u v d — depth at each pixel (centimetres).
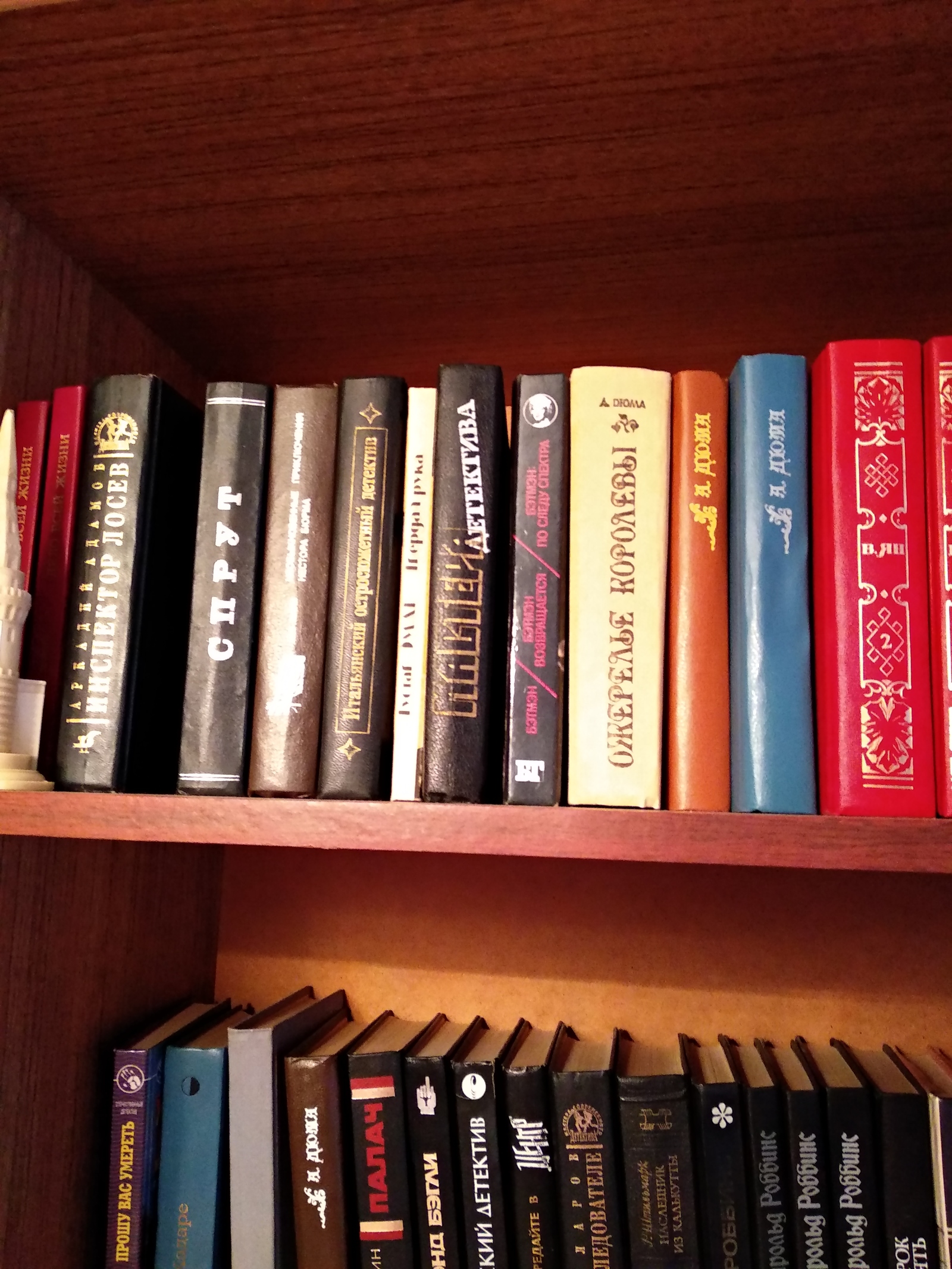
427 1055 62
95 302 69
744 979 77
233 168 58
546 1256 58
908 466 51
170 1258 60
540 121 53
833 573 50
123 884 69
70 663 56
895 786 48
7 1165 56
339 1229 58
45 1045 59
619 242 64
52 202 61
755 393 53
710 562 53
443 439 55
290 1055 61
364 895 83
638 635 52
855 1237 57
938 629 49
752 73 50
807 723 50
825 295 70
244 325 76
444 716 52
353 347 79
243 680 55
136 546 57
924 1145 57
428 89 51
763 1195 58
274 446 58
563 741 52
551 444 54
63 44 49
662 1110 59
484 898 81
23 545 58
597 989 78
